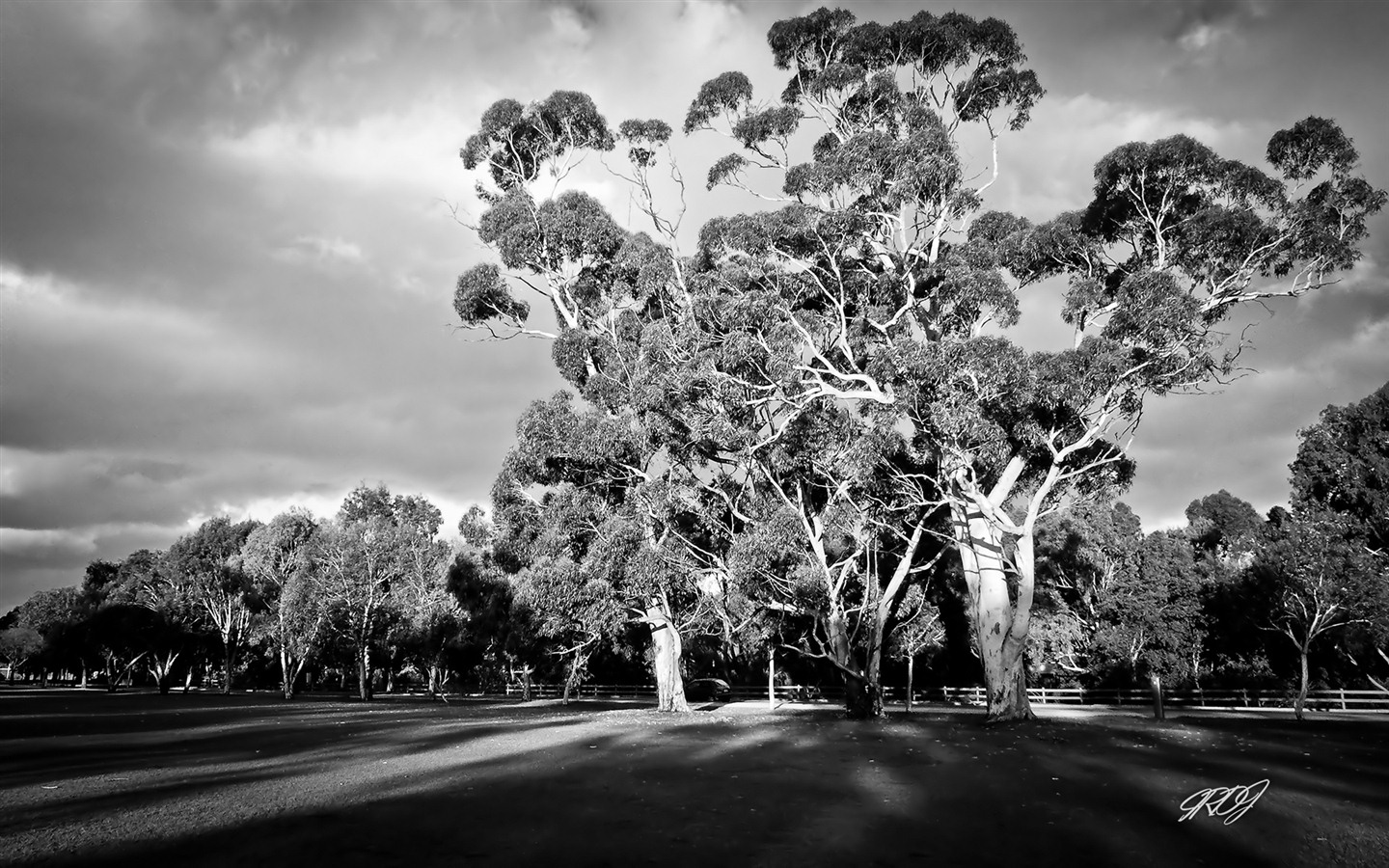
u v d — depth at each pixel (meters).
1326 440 50.91
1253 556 50.72
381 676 85.12
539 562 37.88
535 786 13.73
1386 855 9.47
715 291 33.53
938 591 47.97
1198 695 45.09
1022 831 10.47
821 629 36.78
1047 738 20.44
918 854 9.40
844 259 34.28
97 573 115.50
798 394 31.73
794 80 39.12
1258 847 9.83
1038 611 57.03
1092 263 30.33
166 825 10.82
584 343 39.56
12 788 14.09
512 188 44.62
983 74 34.91
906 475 29.97
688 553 34.88
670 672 36.78
